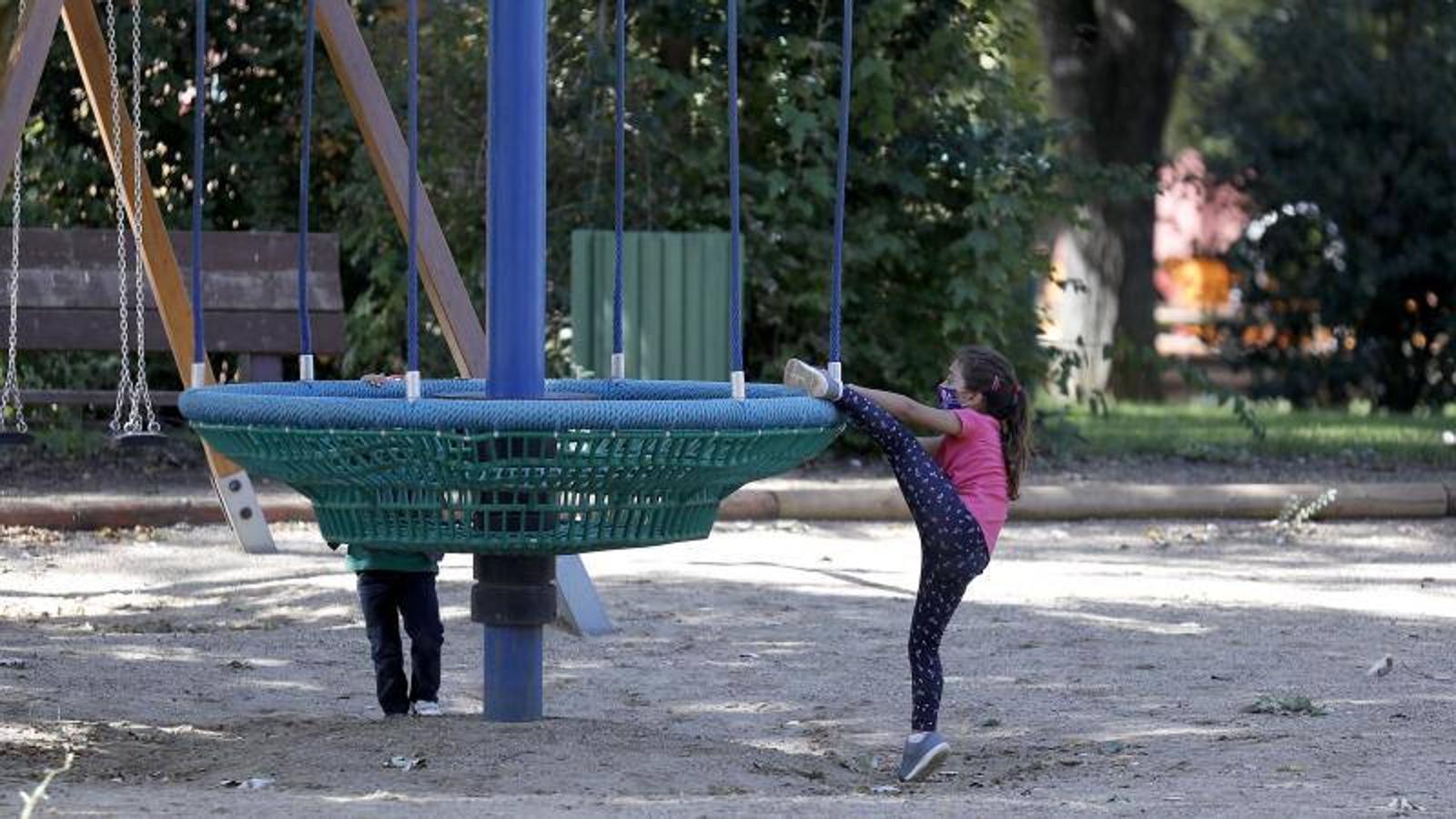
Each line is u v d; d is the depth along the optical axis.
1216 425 43.66
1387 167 52.81
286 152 36.78
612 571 24.47
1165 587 23.56
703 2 34.06
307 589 22.77
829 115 34.19
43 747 14.71
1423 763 13.62
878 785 13.93
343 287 37.16
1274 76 55.22
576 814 11.30
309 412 12.71
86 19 24.64
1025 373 36.75
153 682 17.73
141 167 24.69
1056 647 19.62
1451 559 26.42
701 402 12.82
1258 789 12.73
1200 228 70.88
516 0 14.44
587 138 33.75
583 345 30.80
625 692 17.64
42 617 20.91
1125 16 57.25
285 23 35.91
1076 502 29.69
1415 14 54.88
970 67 35.66
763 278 33.81
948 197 36.12
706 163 34.06
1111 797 12.49
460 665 18.78
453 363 34.78
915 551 26.47
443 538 13.10
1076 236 60.22
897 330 36.09
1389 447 37.56
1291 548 27.33
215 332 30.66
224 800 11.89
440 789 12.93
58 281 30.80
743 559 25.56
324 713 16.59
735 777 13.72
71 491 29.56
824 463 34.38
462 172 33.81
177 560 24.86
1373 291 53.09
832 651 19.55
